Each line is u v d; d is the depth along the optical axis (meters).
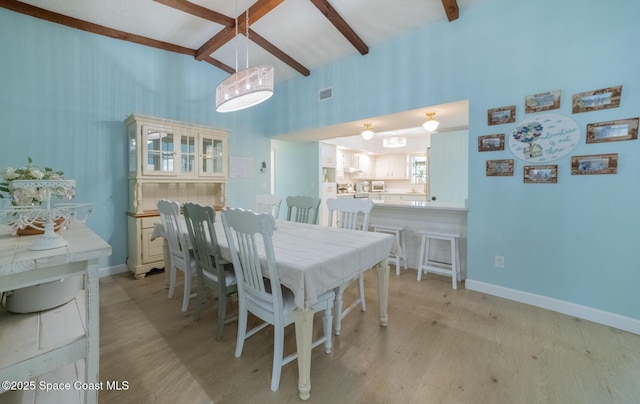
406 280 3.03
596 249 2.10
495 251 2.58
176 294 2.66
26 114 2.67
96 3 2.67
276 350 1.44
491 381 1.49
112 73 3.16
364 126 3.83
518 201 2.44
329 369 1.60
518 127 2.39
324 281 1.43
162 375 1.55
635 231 1.95
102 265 3.15
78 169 2.97
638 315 1.95
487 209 2.61
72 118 2.92
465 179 3.95
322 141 5.66
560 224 2.24
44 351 0.90
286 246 1.75
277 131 4.54
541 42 2.26
